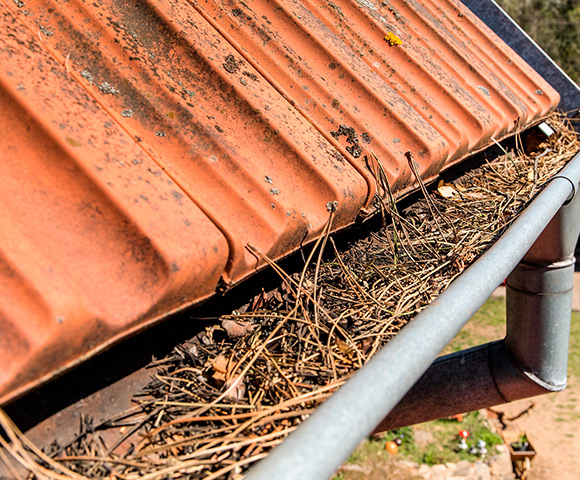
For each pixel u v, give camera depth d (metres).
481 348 2.98
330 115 2.04
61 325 0.99
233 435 1.17
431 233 2.44
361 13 2.88
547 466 7.18
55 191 1.18
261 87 1.86
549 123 4.09
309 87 2.09
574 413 8.05
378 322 1.75
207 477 1.07
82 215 1.17
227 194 1.50
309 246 1.89
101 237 1.17
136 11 1.71
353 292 1.89
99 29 1.57
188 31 1.79
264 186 1.57
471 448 7.11
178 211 1.30
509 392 2.89
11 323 0.98
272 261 1.54
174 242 1.21
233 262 1.36
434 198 2.81
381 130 2.19
